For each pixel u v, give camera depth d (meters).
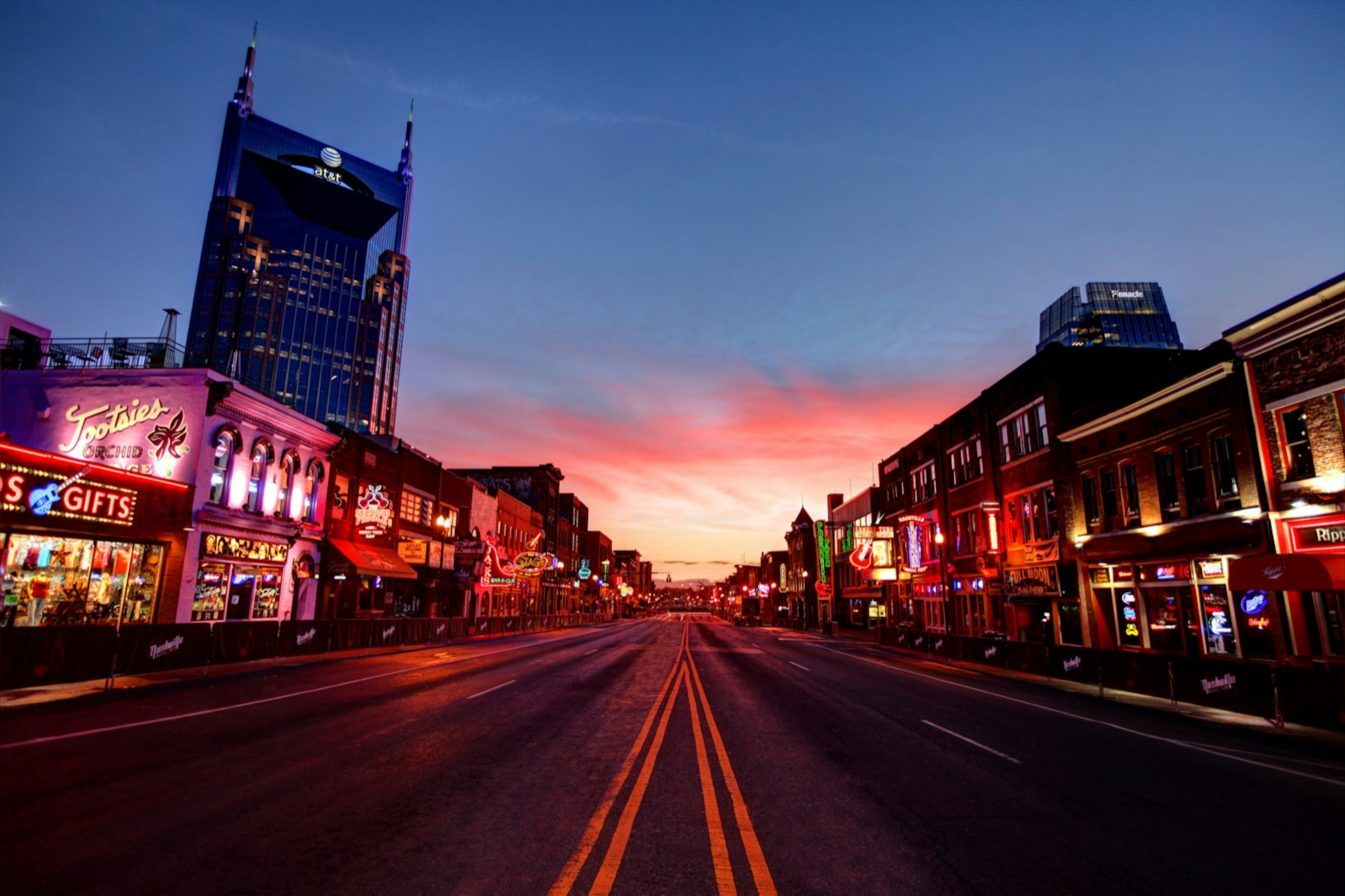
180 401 22.06
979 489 32.53
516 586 54.19
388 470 33.97
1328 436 15.52
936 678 20.16
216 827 5.88
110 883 4.76
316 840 5.63
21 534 17.17
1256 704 13.20
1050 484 26.44
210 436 22.28
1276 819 6.64
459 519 44.00
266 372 166.00
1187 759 9.34
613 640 38.47
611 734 10.20
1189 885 5.09
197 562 21.59
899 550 43.34
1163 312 150.75
